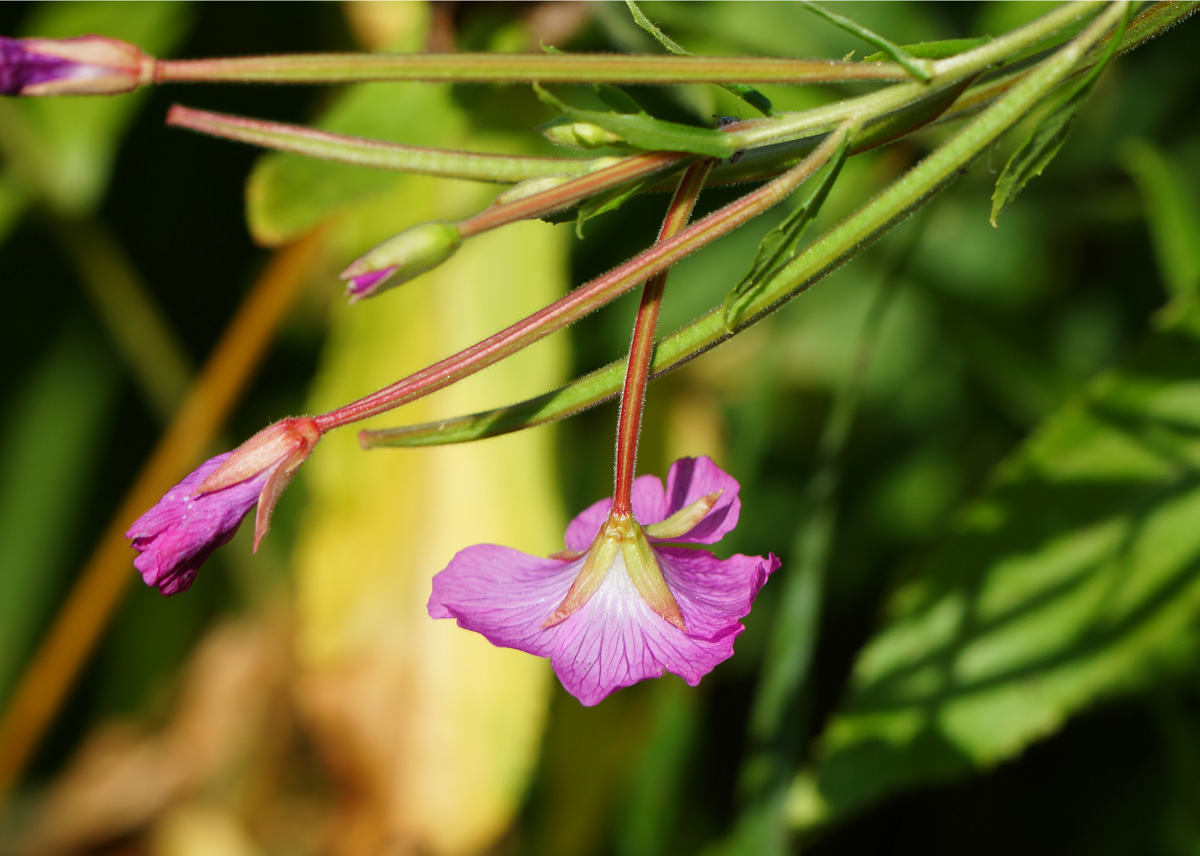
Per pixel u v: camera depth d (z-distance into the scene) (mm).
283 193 310
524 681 359
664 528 262
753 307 251
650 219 435
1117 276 443
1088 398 308
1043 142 252
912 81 250
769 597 446
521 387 371
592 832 406
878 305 323
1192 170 425
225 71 241
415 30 359
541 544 367
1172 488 307
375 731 361
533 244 374
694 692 413
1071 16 250
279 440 248
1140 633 305
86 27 383
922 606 312
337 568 367
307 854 464
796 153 255
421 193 367
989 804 403
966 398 448
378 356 372
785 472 458
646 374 252
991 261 447
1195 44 423
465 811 356
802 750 355
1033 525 310
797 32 354
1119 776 396
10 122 385
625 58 243
